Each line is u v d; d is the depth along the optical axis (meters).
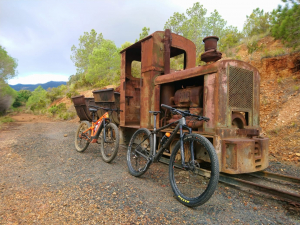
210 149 2.46
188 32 17.52
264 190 2.71
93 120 5.18
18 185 3.19
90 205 2.55
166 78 4.27
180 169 3.99
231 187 3.20
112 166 4.24
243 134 3.41
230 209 2.53
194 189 3.04
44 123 12.91
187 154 3.19
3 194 2.87
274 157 4.79
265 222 2.25
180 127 2.94
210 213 2.42
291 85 7.31
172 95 4.54
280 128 5.97
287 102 6.77
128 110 5.98
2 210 2.43
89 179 3.46
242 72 3.58
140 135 4.91
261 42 10.66
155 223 2.19
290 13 6.50
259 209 2.54
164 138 3.39
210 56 3.42
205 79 3.49
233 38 13.57
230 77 3.40
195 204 2.42
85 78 22.70
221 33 18.69
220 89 3.28
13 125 11.71
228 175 3.44
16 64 16.41
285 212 2.46
